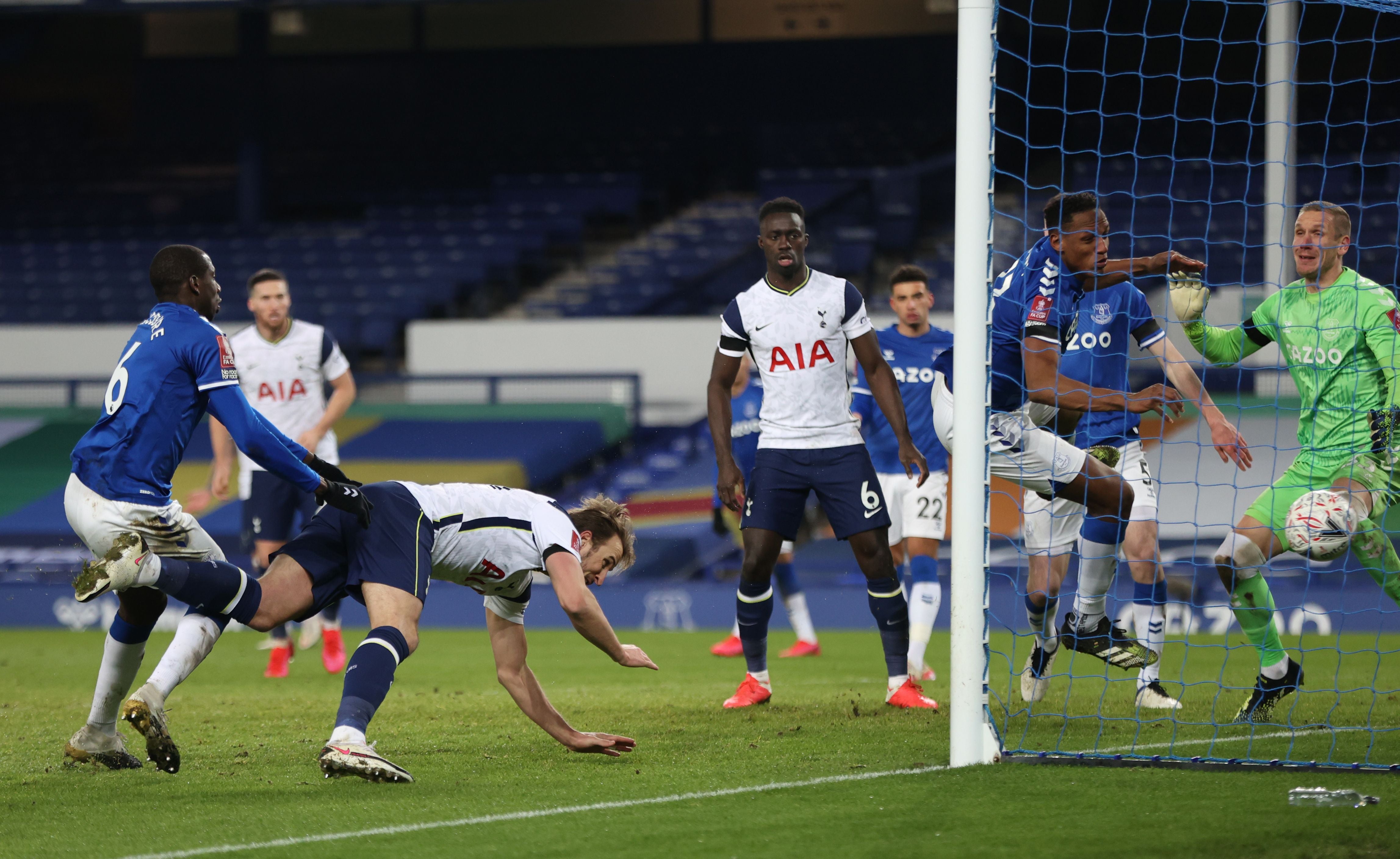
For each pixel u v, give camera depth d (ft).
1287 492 58.23
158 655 106.73
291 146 281.74
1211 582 130.11
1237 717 59.52
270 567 46.75
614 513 50.16
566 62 277.03
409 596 45.57
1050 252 58.34
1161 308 150.82
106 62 290.35
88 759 49.47
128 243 236.22
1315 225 58.34
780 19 269.44
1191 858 34.55
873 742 53.01
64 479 173.78
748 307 63.93
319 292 217.56
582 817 39.75
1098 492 59.52
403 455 176.76
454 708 67.31
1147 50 239.91
